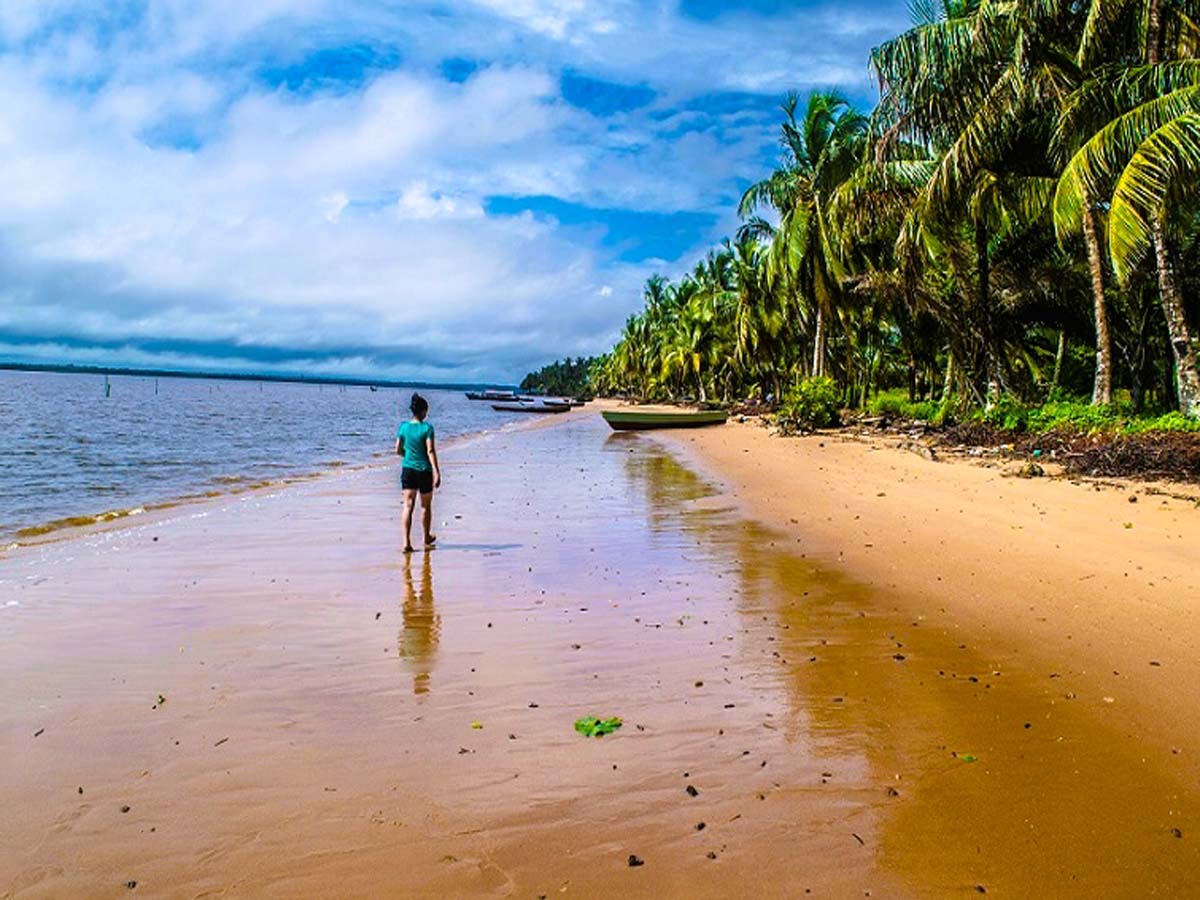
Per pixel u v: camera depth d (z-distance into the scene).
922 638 6.45
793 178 33.19
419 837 3.60
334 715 5.03
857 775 4.16
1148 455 14.12
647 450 27.77
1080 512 10.98
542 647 6.38
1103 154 15.00
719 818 3.74
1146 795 3.91
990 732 4.66
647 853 3.46
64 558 9.95
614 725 4.82
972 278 26.62
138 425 43.03
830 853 3.44
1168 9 16.42
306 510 13.97
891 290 28.52
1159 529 9.69
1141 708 4.93
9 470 21.06
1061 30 17.66
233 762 4.37
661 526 11.98
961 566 8.68
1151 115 14.34
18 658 6.13
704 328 64.06
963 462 17.50
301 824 3.72
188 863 3.42
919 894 3.15
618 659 6.07
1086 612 6.85
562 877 3.28
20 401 71.31
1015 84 17.97
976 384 27.94
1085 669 5.61
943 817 3.73
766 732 4.72
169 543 10.89
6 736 4.72
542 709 5.11
